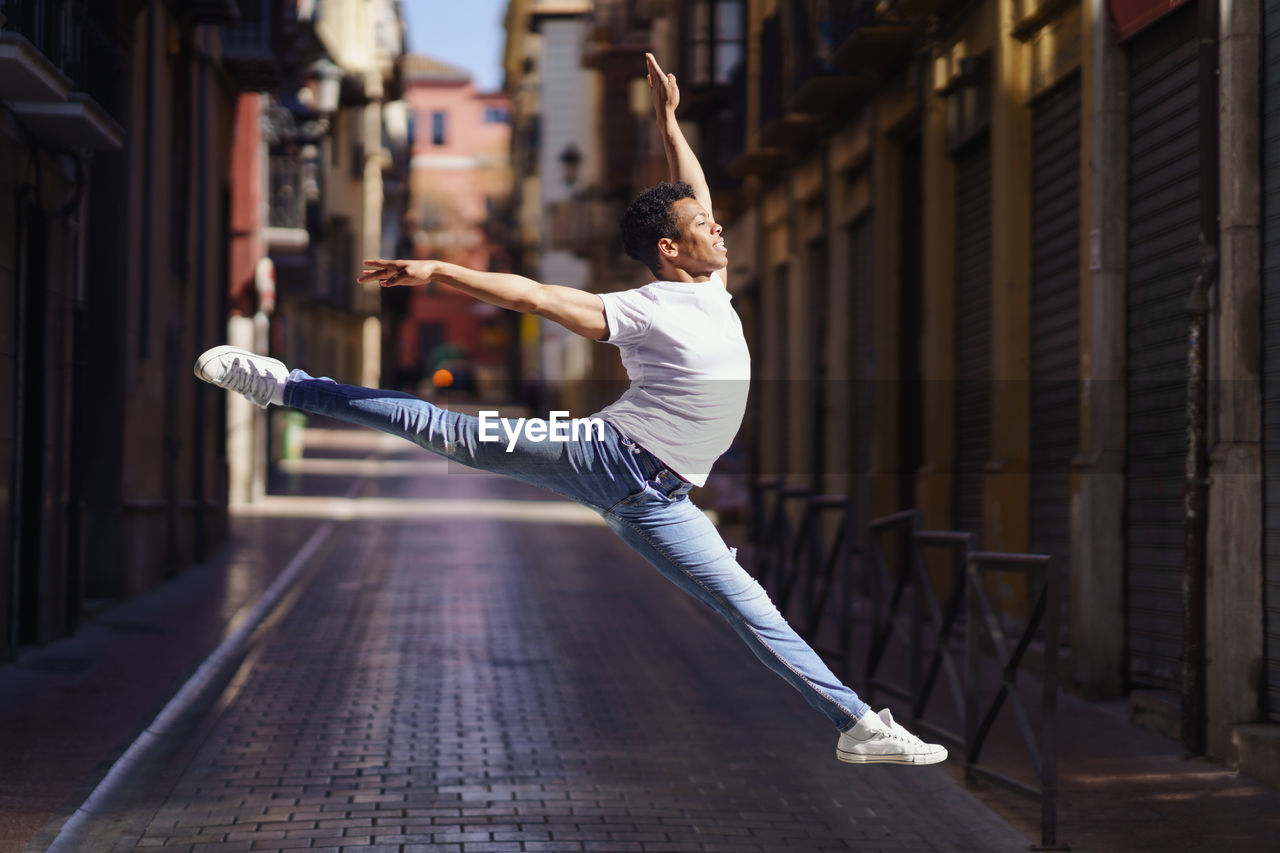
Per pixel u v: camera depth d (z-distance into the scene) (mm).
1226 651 6980
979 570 6738
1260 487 7008
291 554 16969
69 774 6660
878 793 6656
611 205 34562
